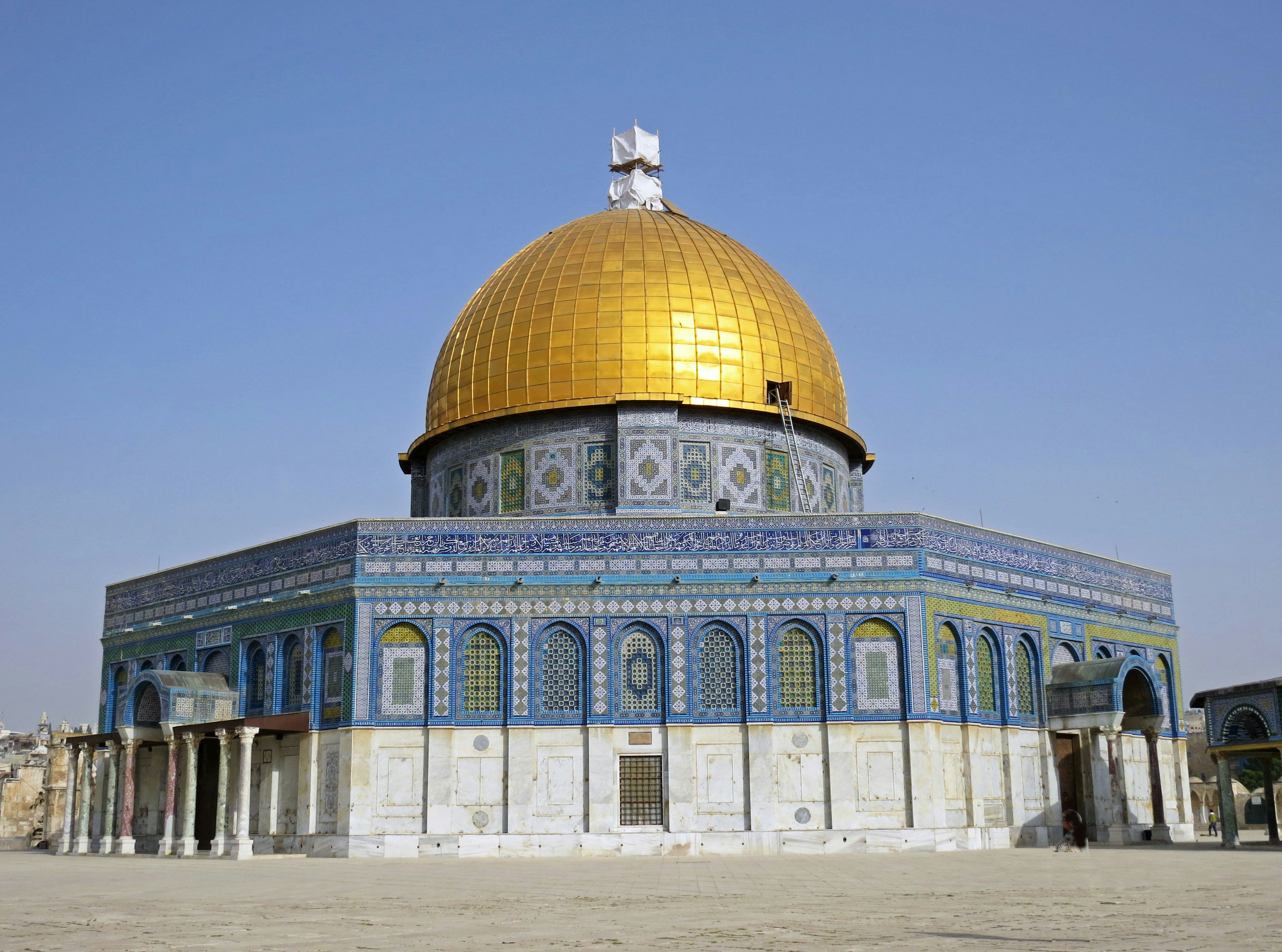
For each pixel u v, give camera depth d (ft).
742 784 121.60
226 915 58.70
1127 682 143.13
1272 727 120.57
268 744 131.54
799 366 150.00
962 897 65.26
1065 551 143.74
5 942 47.70
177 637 147.33
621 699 123.65
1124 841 136.26
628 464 140.97
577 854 119.03
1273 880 77.30
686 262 151.02
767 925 51.16
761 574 125.49
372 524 126.72
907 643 123.54
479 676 124.16
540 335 146.72
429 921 54.54
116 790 144.87
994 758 129.59
